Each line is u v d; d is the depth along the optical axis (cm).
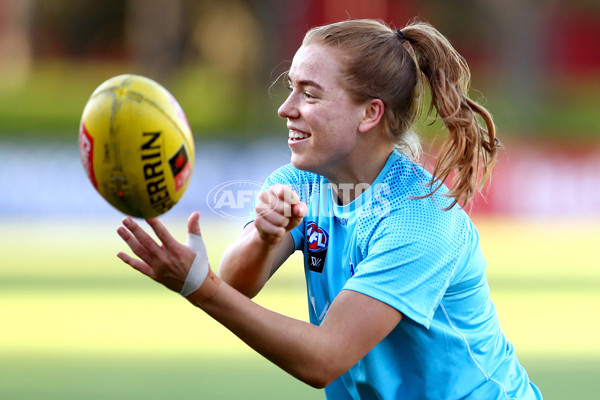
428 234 1083
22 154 5778
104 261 4334
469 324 1151
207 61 10950
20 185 5762
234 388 2139
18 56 11581
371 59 1102
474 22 11138
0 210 5738
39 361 2420
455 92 1144
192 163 993
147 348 2589
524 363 2484
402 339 1121
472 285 1151
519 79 9550
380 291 1055
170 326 2908
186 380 2216
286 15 9775
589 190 6209
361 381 1160
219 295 1009
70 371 2305
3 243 4934
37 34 11669
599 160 6269
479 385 1151
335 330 1043
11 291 3522
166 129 956
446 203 1125
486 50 11062
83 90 9162
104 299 3372
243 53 10506
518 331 2905
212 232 5347
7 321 2969
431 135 3931
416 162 1212
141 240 990
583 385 2233
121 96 951
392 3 11269
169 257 994
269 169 6119
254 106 9088
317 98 1102
